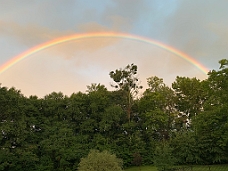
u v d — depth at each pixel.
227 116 35.81
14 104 43.84
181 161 41.81
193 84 58.56
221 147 41.41
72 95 54.78
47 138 46.88
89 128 51.00
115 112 51.56
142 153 51.59
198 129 40.50
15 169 40.75
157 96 56.47
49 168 43.81
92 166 24.17
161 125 57.38
